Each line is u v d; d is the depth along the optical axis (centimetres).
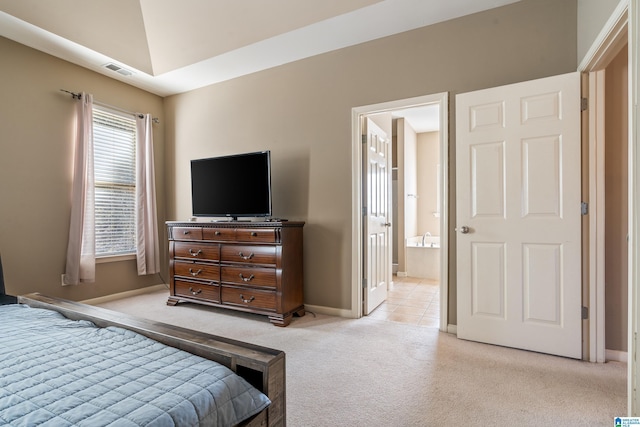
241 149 386
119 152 399
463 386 190
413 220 605
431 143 624
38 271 325
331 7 269
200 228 343
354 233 318
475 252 258
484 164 254
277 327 292
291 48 323
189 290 351
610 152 224
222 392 92
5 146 304
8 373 95
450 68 277
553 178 231
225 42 322
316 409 168
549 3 245
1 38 301
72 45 316
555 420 159
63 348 114
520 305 242
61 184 344
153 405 80
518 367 214
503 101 247
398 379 199
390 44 301
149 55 364
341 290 326
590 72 224
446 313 279
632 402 143
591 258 225
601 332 222
